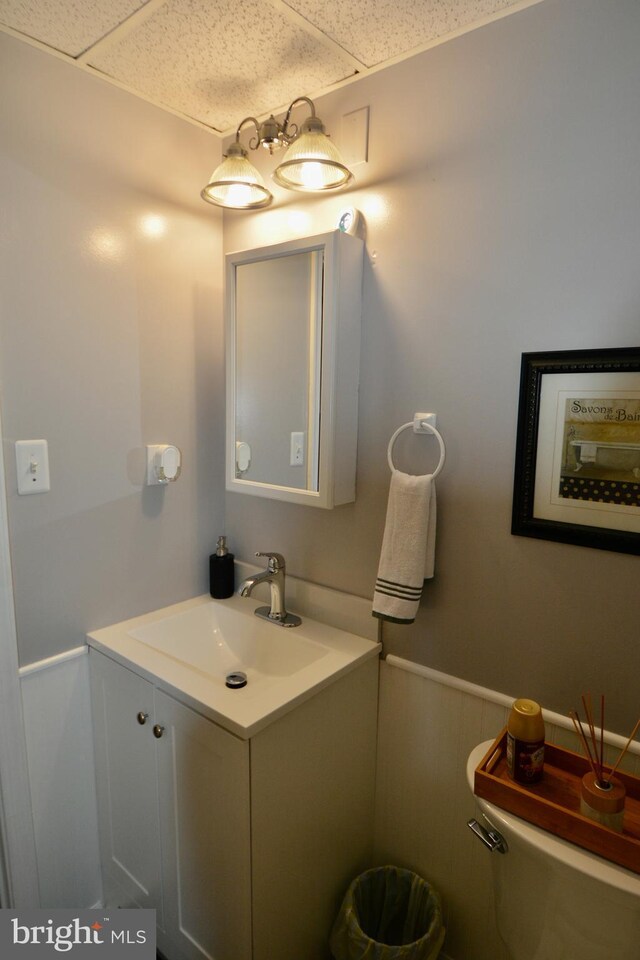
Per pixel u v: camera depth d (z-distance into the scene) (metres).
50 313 1.31
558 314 1.11
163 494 1.62
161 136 1.51
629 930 0.86
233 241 1.68
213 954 1.26
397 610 1.26
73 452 1.39
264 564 1.71
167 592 1.67
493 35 1.14
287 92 1.42
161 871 1.36
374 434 1.42
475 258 1.21
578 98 1.05
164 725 1.28
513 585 1.22
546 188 1.10
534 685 1.21
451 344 1.26
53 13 1.13
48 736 1.42
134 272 1.48
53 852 1.46
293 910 1.29
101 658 1.43
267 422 1.53
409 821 1.47
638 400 1.02
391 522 1.28
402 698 1.44
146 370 1.54
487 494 1.24
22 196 1.24
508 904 1.02
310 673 1.29
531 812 0.95
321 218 1.46
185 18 1.14
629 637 1.09
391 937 1.50
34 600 1.35
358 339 1.41
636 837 0.90
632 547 1.05
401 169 1.30
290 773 1.22
